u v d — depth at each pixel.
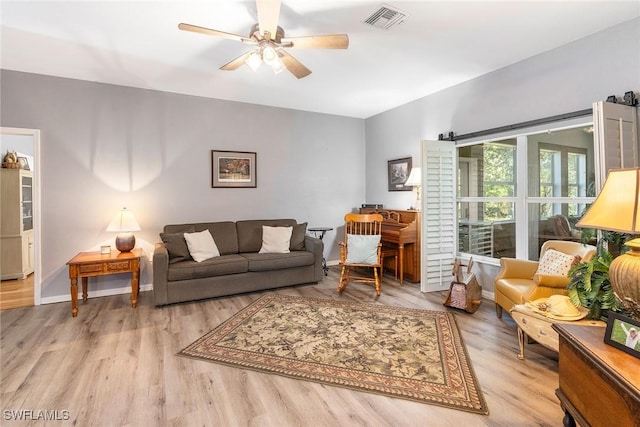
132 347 2.46
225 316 3.11
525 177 3.29
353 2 2.23
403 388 1.94
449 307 3.31
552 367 2.16
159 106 4.04
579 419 1.30
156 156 4.04
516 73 3.27
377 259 3.82
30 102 3.41
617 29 2.54
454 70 3.49
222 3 2.20
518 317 2.22
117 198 3.84
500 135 3.46
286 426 1.63
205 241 3.80
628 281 1.29
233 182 4.52
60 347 2.46
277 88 4.02
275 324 2.90
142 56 3.06
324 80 3.76
